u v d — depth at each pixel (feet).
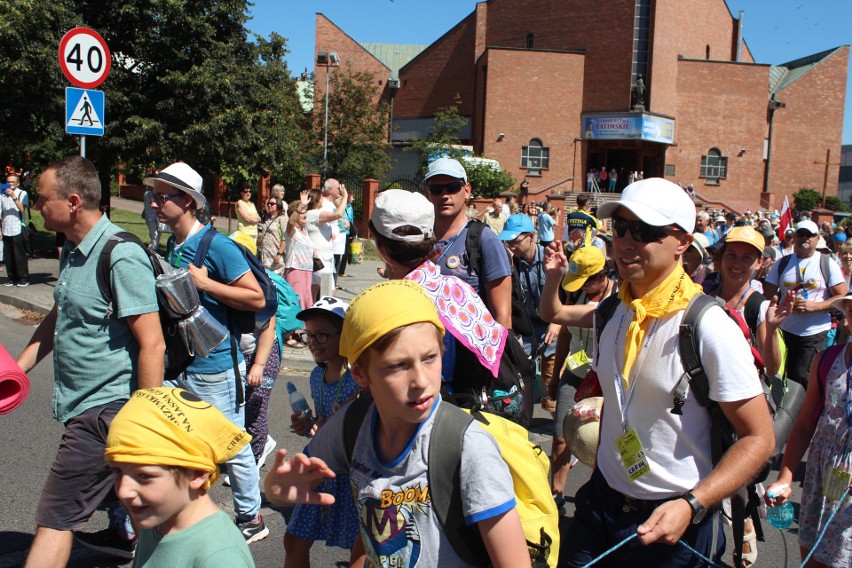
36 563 10.14
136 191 127.44
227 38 56.70
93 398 10.61
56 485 10.38
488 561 6.68
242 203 35.81
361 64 151.84
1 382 10.05
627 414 8.41
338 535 8.29
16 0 46.09
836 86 154.51
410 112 153.17
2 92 48.21
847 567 10.33
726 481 7.51
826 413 10.87
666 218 8.07
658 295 8.23
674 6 131.44
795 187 155.33
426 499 6.47
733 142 139.33
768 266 28.14
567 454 16.08
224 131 54.13
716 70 137.49
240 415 14.11
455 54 145.59
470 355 9.83
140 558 7.22
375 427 6.91
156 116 53.93
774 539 15.74
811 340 22.85
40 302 36.35
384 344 6.11
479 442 6.46
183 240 13.75
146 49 52.39
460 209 12.62
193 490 7.01
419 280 9.48
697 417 8.04
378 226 9.83
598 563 8.79
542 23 134.51
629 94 127.03
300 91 141.38
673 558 8.24
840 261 29.01
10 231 40.42
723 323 7.89
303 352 30.19
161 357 10.79
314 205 33.58
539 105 129.59
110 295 10.55
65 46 25.73
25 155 75.61
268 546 14.14
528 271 20.33
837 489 10.50
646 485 8.27
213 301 13.50
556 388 17.02
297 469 6.61
